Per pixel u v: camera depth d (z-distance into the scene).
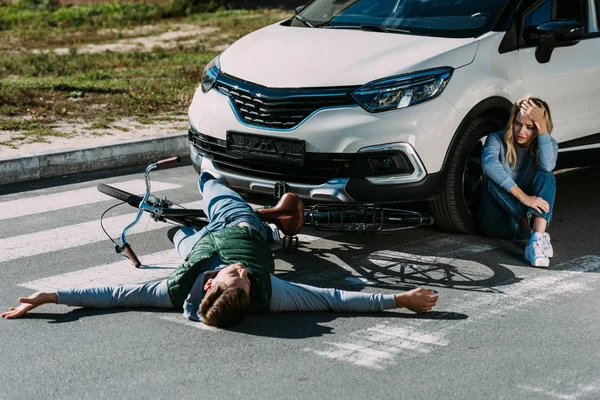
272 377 4.92
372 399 4.66
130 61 18.50
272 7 33.34
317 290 5.86
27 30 27.62
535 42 7.79
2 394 4.72
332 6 8.55
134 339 5.44
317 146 6.88
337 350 5.29
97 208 8.66
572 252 7.27
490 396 4.71
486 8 7.79
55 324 5.67
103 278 6.61
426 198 7.07
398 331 5.59
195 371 5.00
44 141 10.73
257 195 8.13
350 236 7.61
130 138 11.01
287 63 7.27
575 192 9.20
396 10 8.09
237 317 5.50
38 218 8.29
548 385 4.85
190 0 31.73
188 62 18.38
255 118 7.20
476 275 6.68
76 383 4.86
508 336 5.53
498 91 7.37
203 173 7.11
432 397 4.70
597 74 8.27
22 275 6.68
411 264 6.90
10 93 13.32
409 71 6.96
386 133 6.83
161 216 6.89
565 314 5.91
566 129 8.12
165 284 5.86
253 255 5.77
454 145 7.14
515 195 7.07
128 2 34.78
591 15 8.38
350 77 6.93
